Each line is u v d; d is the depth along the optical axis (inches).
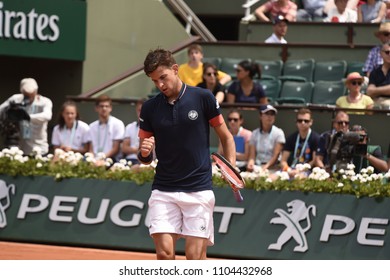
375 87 1054.4
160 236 543.2
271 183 806.5
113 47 1248.8
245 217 811.4
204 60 1245.1
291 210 800.3
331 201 791.7
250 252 808.9
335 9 1358.3
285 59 1243.8
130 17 1272.1
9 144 1010.7
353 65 1189.7
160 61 533.3
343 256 788.0
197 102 542.9
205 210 545.6
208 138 551.8
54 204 865.5
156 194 548.4
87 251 839.7
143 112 551.5
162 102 545.0
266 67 1216.8
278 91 1155.9
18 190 874.1
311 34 1330.0
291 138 949.2
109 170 860.6
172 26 1339.8
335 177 802.2
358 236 784.9
